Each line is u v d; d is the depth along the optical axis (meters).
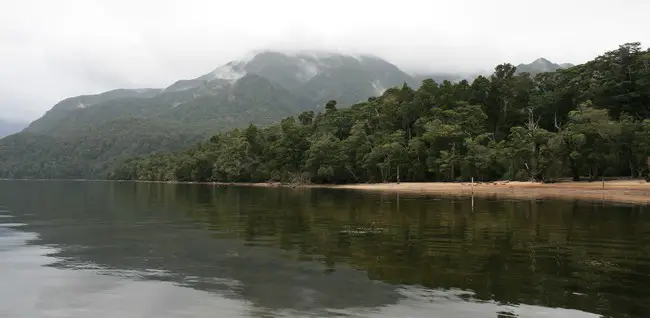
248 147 145.38
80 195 70.62
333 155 119.12
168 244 21.09
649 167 75.00
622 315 10.81
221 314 11.16
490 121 116.69
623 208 38.94
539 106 105.69
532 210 37.59
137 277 14.72
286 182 129.62
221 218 33.22
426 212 36.62
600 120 79.50
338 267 15.99
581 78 106.38
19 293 13.02
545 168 81.44
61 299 12.46
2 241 22.16
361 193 74.81
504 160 88.19
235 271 15.48
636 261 16.61
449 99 116.12
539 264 16.17
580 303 11.71
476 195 63.53
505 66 120.75
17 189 95.81
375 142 114.81
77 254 18.67
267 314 11.08
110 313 11.34
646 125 78.50
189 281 14.18
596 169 82.38
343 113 141.62
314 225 28.30
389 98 130.50
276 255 18.25
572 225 27.23
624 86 97.44
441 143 101.00
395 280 14.11
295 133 137.00
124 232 25.45
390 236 23.23
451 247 19.78
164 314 11.20
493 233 24.02
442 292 12.76
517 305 11.56
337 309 11.42
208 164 161.00
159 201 55.00
